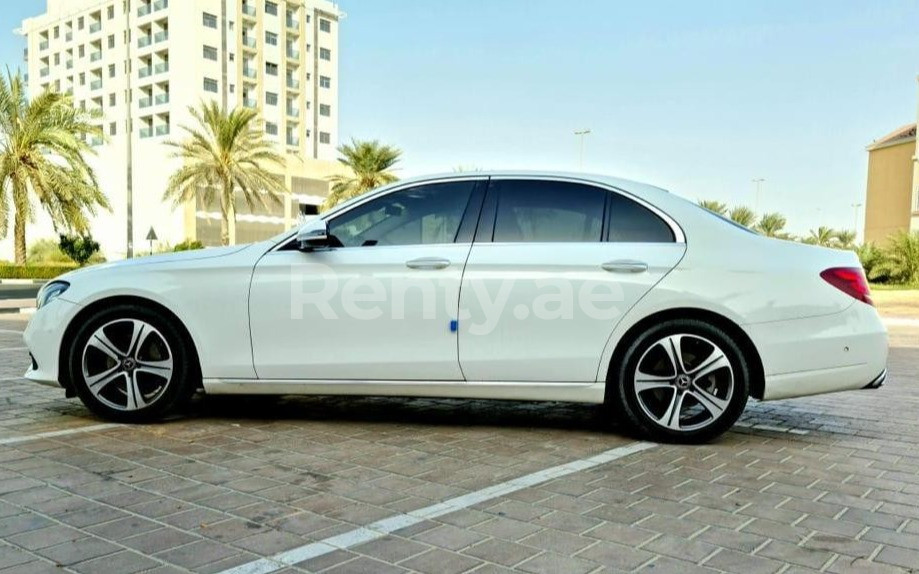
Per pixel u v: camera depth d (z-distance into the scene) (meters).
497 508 3.17
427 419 5.00
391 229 4.55
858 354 4.23
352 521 2.99
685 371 4.30
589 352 4.30
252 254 4.57
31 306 17.42
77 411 5.05
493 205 4.53
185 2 63.00
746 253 4.34
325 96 77.56
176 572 2.49
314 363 4.44
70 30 73.69
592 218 4.46
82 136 29.81
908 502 3.31
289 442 4.29
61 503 3.16
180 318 4.49
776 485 3.55
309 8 75.06
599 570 2.54
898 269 33.00
